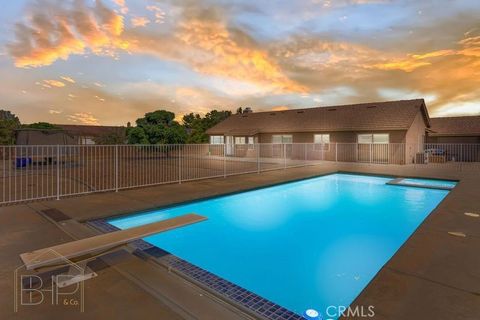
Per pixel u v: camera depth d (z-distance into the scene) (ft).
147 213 23.16
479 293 9.43
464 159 77.05
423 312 8.32
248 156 90.53
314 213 27.58
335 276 14.78
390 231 22.47
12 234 15.96
